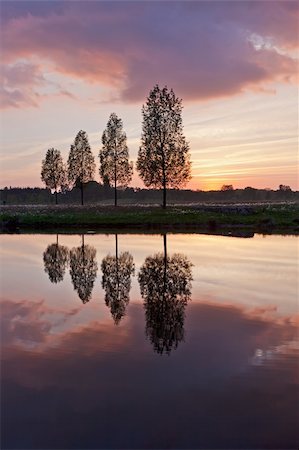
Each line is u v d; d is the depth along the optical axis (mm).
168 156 60125
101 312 11773
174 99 59812
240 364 7926
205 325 10484
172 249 26094
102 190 164000
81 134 85750
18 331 9945
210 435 5656
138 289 14883
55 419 6035
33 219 50188
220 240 31422
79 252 25266
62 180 101875
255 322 10695
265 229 41531
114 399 6594
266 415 6121
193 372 7582
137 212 55594
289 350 8680
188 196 159750
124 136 73312
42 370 7645
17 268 19656
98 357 8281
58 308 12211
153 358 8219
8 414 6176
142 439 5578
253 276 17109
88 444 5492
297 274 17516
